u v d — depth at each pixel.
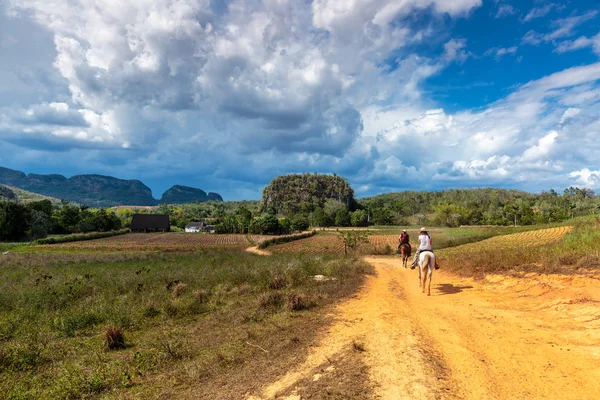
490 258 15.66
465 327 7.96
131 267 23.61
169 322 10.10
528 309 9.30
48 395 5.92
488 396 4.85
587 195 128.38
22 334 9.31
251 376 5.97
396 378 5.41
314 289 13.17
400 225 122.81
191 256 34.69
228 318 10.01
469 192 191.88
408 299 11.47
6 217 68.81
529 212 100.31
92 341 8.85
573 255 12.55
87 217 97.38
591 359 5.75
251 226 97.50
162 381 6.18
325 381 5.47
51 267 25.66
